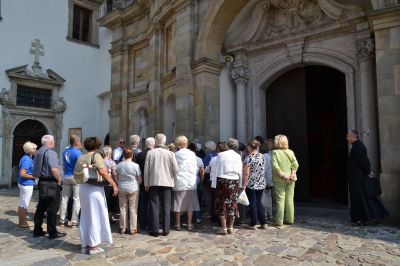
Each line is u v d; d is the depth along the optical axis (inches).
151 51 497.7
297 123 359.6
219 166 223.3
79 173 183.3
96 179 184.4
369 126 277.6
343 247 184.2
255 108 377.7
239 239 206.1
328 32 320.2
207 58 367.2
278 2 351.9
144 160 243.0
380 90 241.6
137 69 576.4
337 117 366.6
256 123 375.6
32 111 620.1
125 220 227.0
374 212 226.4
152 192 220.5
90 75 708.0
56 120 651.5
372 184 229.8
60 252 185.3
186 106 379.2
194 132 373.7
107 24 617.3
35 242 208.4
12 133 593.3
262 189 234.8
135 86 575.5
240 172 224.5
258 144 238.5
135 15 569.0
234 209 221.0
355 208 233.9
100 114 715.4
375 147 273.7
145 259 170.7
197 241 203.3
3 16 591.2
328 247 185.0
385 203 234.4
